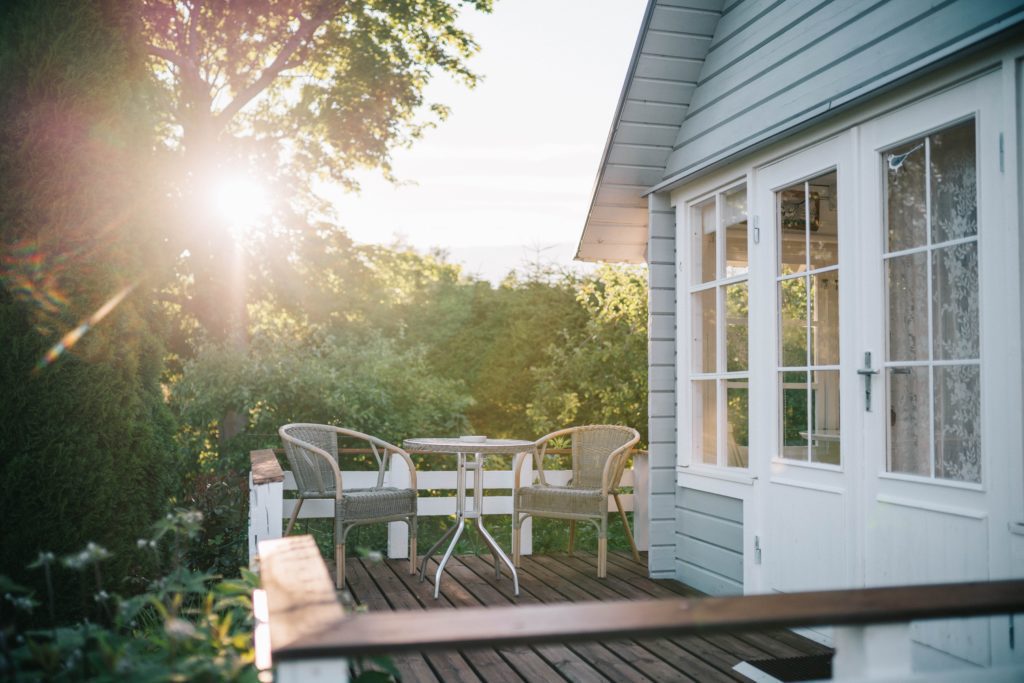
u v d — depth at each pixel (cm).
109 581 334
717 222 477
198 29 1215
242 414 822
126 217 357
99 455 334
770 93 422
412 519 549
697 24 486
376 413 838
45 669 186
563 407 1021
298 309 1370
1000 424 285
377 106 1332
